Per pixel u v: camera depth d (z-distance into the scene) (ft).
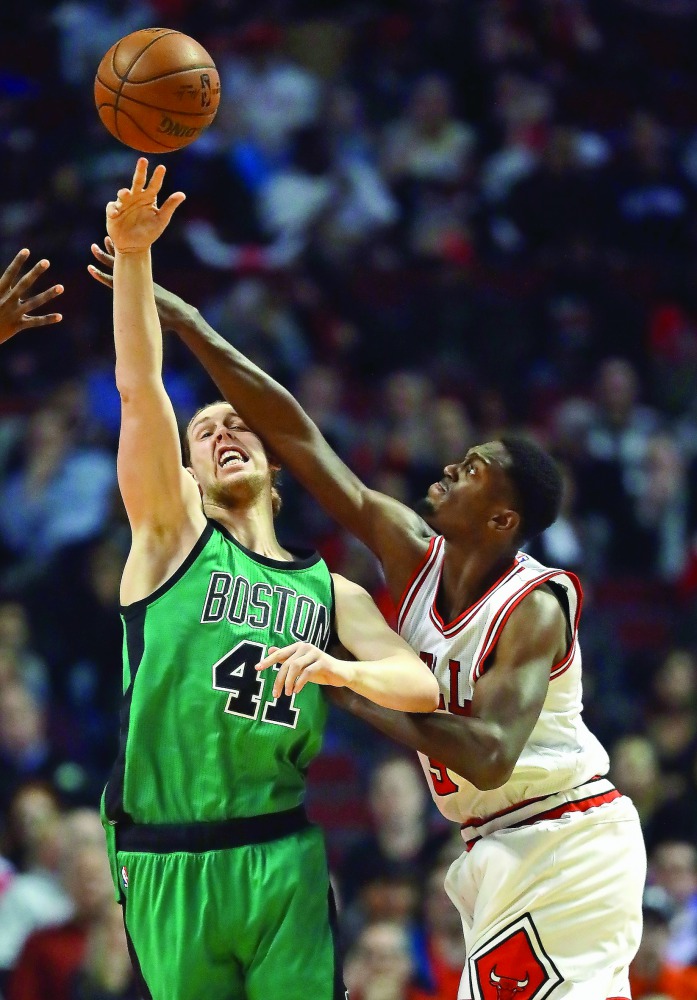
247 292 55.52
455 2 68.18
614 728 45.62
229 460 20.76
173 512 19.33
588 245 62.08
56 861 37.37
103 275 20.54
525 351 58.70
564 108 68.13
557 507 20.95
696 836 41.73
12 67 63.77
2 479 50.16
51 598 46.16
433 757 18.85
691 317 61.82
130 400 18.81
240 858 18.89
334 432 52.44
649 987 34.24
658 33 73.00
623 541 53.78
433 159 62.03
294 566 20.16
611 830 20.35
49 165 59.21
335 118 61.87
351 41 66.33
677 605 53.06
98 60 62.95
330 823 44.32
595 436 54.85
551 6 70.69
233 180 59.00
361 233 59.67
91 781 41.01
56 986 34.58
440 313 58.44
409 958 34.65
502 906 19.90
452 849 36.91
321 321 57.82
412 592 21.03
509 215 61.82
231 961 19.03
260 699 19.16
